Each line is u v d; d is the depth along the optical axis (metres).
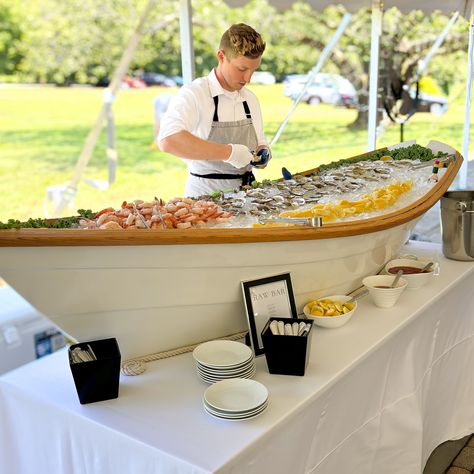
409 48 12.97
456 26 13.70
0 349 2.82
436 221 5.97
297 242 1.88
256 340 1.79
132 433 1.39
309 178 2.84
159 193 11.45
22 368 1.74
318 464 1.72
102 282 1.60
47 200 5.86
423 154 3.42
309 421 1.62
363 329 1.97
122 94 13.94
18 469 1.70
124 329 1.72
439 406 2.63
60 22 13.26
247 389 1.52
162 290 1.70
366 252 2.25
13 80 13.29
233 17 13.02
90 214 1.97
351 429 1.89
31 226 1.73
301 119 14.22
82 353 1.60
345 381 1.77
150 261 1.63
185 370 1.71
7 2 12.72
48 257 1.50
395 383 2.16
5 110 13.26
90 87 13.86
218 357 1.68
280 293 1.88
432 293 2.32
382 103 7.91
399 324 2.01
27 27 13.04
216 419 1.44
